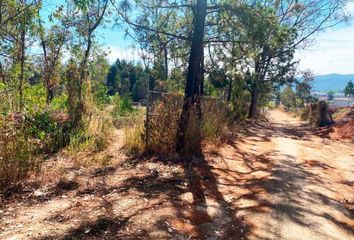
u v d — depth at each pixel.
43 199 5.35
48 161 7.53
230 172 7.98
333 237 4.72
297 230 4.84
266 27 9.32
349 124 17.44
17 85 12.60
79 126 10.03
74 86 10.87
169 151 8.84
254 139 14.48
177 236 4.38
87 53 16.88
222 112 13.08
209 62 16.11
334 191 6.93
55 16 14.00
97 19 16.61
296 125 28.33
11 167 5.80
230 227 4.84
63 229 4.29
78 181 6.31
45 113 9.62
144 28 10.21
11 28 13.97
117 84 63.47
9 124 6.55
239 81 18.70
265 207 5.66
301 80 32.69
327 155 11.23
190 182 6.84
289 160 9.95
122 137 10.79
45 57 16.34
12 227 4.28
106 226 4.46
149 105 9.04
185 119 8.92
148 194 5.89
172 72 20.20
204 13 9.26
